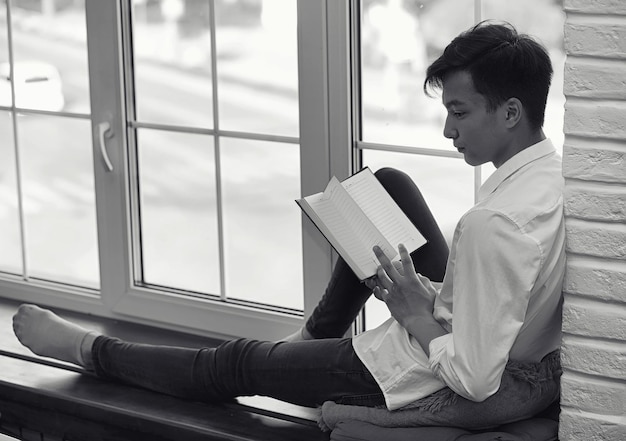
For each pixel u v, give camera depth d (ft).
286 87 9.99
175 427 8.64
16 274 12.21
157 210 10.94
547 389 7.42
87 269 11.75
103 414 9.02
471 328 6.80
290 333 10.11
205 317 10.61
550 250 6.85
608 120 6.72
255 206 10.30
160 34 10.46
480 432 7.47
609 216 6.83
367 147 9.45
